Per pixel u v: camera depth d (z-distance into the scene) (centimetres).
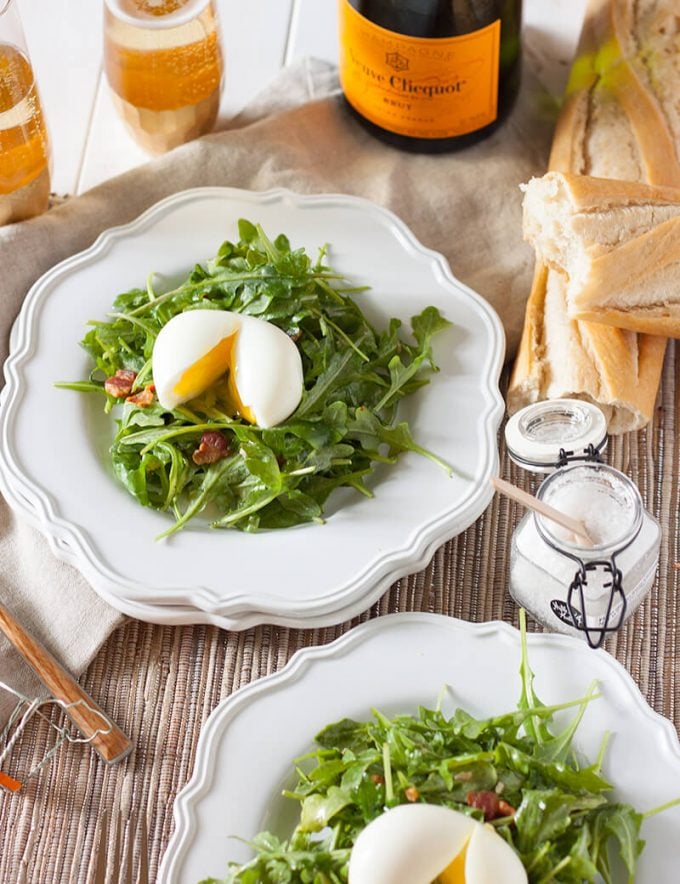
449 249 96
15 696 84
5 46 88
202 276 90
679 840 76
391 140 97
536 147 98
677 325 87
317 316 88
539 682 80
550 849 74
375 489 84
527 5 104
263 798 78
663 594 86
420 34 91
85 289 90
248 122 101
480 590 86
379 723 78
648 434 90
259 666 85
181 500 85
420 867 72
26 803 82
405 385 87
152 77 94
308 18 105
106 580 81
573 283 87
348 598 81
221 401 87
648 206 87
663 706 83
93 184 100
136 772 82
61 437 86
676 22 96
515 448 86
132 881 79
